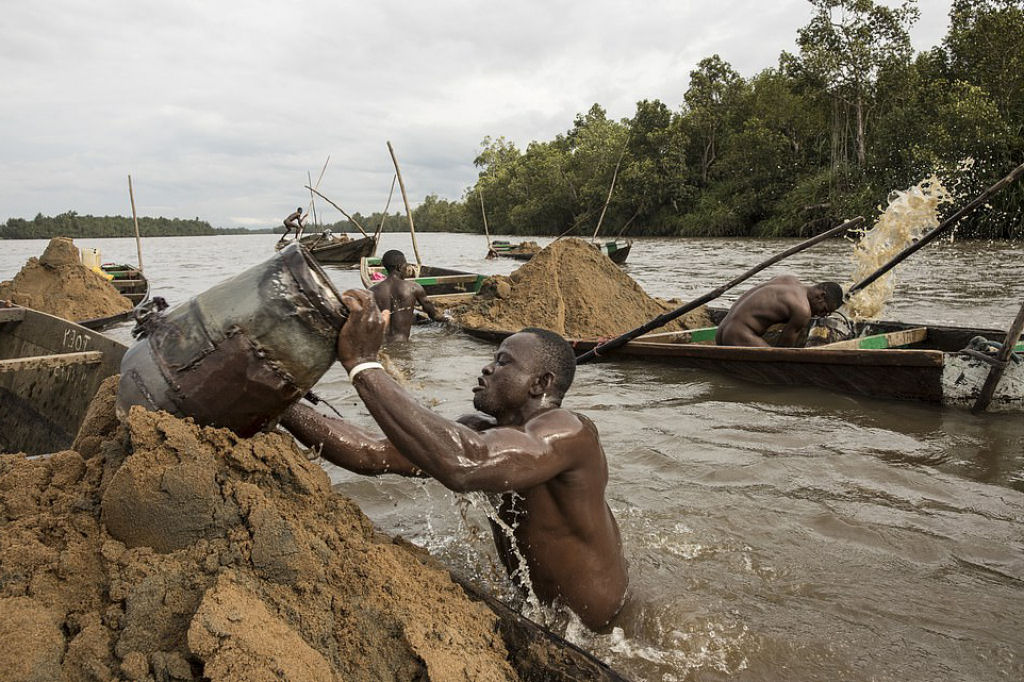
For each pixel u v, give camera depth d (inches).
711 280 671.1
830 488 166.6
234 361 86.0
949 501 158.7
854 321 317.1
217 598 74.6
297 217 873.5
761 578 127.3
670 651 107.5
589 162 2237.9
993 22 1213.1
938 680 100.2
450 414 227.0
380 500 160.6
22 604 76.4
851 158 1562.5
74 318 418.0
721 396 250.4
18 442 214.7
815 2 1483.8
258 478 90.5
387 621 84.9
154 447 85.2
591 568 107.8
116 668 73.7
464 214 3442.4
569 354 105.6
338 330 87.6
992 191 262.1
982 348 234.2
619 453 191.5
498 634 95.2
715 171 1931.6
